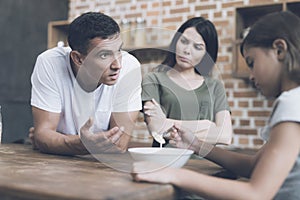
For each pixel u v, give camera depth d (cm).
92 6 407
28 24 387
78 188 99
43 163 145
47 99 180
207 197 110
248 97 338
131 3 389
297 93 116
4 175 116
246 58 130
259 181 108
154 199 101
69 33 169
